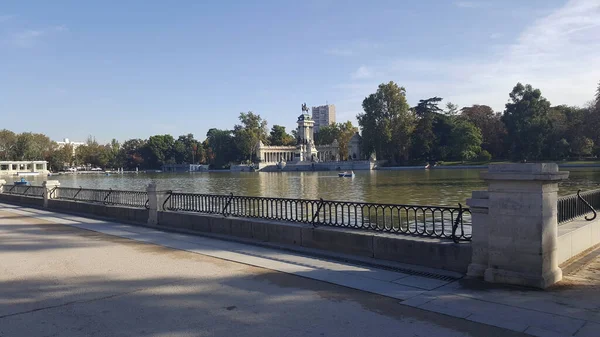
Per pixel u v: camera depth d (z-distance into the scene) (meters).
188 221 18.02
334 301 8.44
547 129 108.31
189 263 11.97
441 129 139.62
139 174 177.25
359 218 23.94
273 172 152.38
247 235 15.45
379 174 101.31
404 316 7.52
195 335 6.88
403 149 140.12
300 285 9.59
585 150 102.12
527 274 8.86
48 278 10.59
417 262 10.95
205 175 142.75
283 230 14.24
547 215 8.88
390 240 11.46
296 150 176.25
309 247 13.43
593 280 9.21
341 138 188.00
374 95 138.75
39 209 28.75
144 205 20.98
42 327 7.32
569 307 7.62
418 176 84.38
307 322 7.34
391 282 9.69
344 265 11.41
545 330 6.69
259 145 189.62
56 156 190.50
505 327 6.87
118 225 20.34
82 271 11.24
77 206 25.92
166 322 7.47
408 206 11.65
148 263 12.05
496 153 135.62
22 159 173.12
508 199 9.09
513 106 117.44
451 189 50.59
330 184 70.31
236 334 6.88
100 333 7.03
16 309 8.28
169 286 9.70
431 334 6.70
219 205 17.50
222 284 9.78
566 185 49.09
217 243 15.01
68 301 8.73
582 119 98.25
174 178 124.12
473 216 9.77
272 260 12.12
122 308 8.25
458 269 10.23
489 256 9.40
